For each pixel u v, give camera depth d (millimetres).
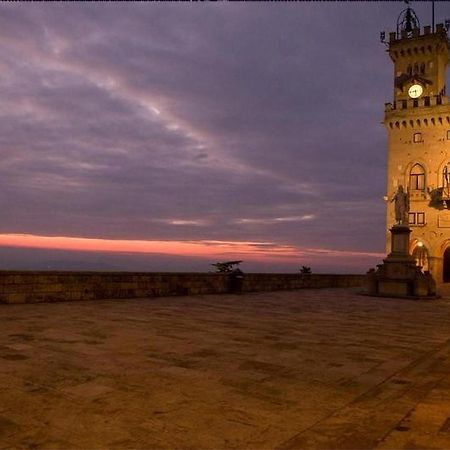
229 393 6922
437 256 54281
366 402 6703
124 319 14008
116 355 9109
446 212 54125
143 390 6926
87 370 7918
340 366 8898
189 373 7961
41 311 15094
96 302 18578
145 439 5176
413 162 56562
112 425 5543
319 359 9445
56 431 5332
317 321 15539
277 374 8117
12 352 9055
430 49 57938
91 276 19281
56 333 11156
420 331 14078
